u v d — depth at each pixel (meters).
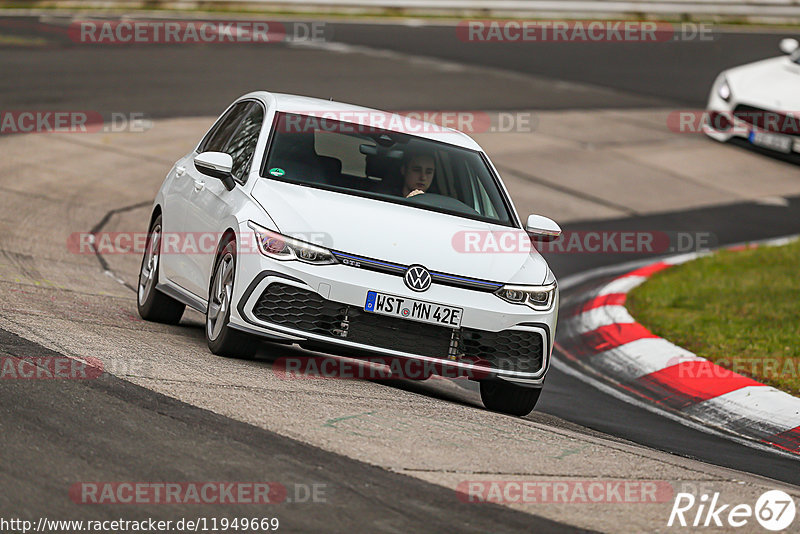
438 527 15.26
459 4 109.94
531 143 69.25
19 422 17.45
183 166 30.73
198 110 65.00
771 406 29.48
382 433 19.62
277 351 28.08
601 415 27.92
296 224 24.11
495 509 16.31
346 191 25.98
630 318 38.75
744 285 44.12
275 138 27.05
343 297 23.52
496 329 24.22
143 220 46.81
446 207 26.59
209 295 25.77
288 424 19.28
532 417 26.09
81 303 30.31
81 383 20.08
